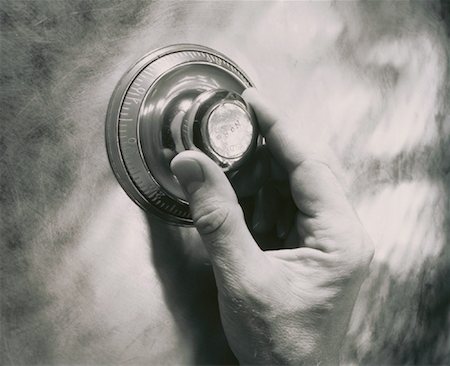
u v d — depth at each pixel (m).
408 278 0.67
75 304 0.45
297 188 0.49
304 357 0.48
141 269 0.48
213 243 0.44
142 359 0.48
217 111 0.41
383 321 0.65
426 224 0.69
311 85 0.58
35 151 0.43
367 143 0.62
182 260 0.50
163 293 0.49
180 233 0.50
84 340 0.45
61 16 0.43
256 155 0.49
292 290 0.47
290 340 0.47
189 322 0.50
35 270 0.43
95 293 0.46
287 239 0.54
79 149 0.45
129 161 0.46
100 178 0.46
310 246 0.50
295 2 0.56
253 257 0.45
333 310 0.49
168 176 0.46
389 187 0.65
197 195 0.42
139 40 0.47
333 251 0.49
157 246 0.48
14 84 0.42
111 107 0.46
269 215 0.52
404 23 0.64
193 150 0.42
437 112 0.69
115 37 0.46
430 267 0.69
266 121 0.48
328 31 0.58
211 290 0.51
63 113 0.44
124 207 0.47
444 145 0.70
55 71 0.43
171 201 0.48
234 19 0.52
